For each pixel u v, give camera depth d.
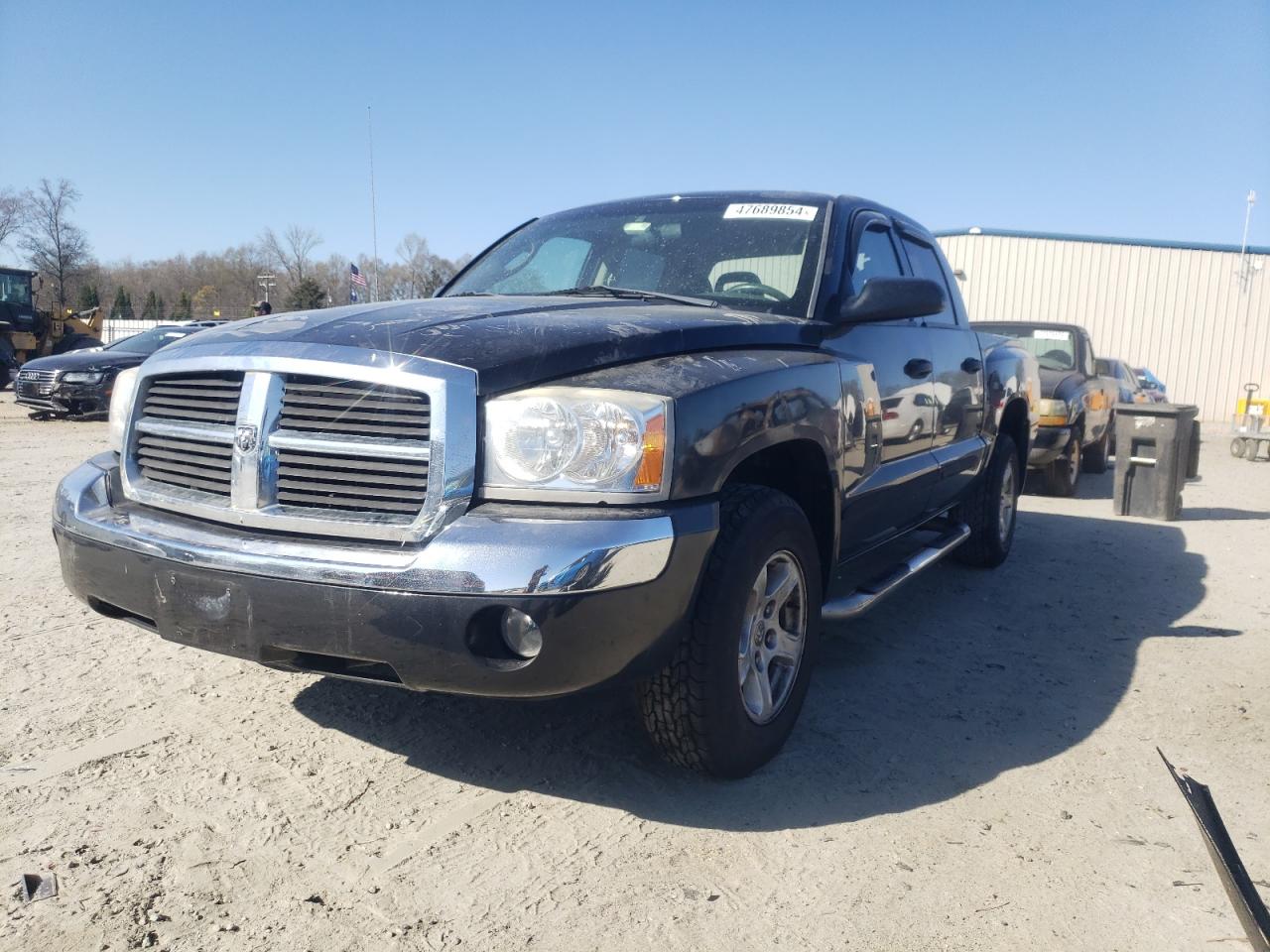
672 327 2.85
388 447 2.45
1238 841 2.69
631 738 3.22
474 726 3.28
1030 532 7.28
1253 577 5.90
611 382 2.50
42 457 9.78
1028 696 3.76
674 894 2.35
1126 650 4.39
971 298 26.58
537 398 2.43
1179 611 5.08
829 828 2.69
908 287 3.48
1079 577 5.79
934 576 5.70
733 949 2.16
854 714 3.52
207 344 2.82
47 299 58.97
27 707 3.33
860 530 3.72
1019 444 6.08
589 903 2.30
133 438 2.96
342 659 2.54
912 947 2.18
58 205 58.53
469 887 2.36
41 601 4.58
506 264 4.33
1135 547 6.74
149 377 2.92
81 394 13.84
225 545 2.53
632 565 2.35
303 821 2.64
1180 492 8.00
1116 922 2.29
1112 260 26.03
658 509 2.44
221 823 2.61
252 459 2.58
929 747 3.26
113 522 2.80
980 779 3.02
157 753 3.02
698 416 2.53
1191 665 4.18
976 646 4.38
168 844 2.50
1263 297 26.31
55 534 2.99
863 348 3.68
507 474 2.42
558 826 2.65
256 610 2.48
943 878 2.46
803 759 3.12
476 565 2.30
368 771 2.94
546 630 2.30
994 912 2.32
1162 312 26.25
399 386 2.44
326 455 2.53
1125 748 3.29
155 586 2.65
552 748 3.13
